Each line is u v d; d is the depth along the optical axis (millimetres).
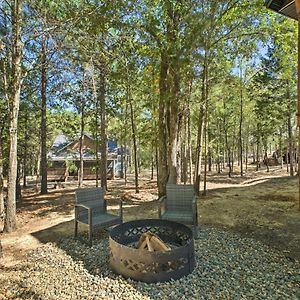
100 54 6352
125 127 12758
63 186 16281
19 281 3287
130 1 6184
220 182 13266
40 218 6492
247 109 16516
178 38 6730
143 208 7172
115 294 2938
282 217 5672
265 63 12742
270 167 22391
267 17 7824
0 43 5121
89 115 11812
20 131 12125
